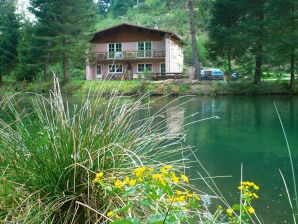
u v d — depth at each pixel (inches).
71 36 1022.4
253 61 858.8
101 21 2856.8
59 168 81.4
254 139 293.6
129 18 2628.0
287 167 204.1
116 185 68.9
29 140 87.0
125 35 1210.6
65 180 81.3
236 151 245.6
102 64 1229.7
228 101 663.1
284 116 446.9
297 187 164.6
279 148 259.1
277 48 798.5
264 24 827.4
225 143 272.8
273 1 812.0
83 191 81.0
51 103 92.5
